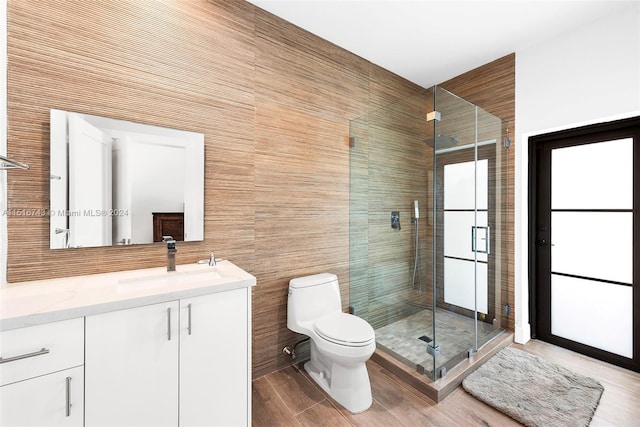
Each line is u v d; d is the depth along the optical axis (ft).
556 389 5.72
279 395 5.75
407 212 6.66
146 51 4.99
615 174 6.92
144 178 4.95
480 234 7.30
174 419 3.91
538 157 8.20
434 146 6.05
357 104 8.21
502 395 5.54
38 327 3.05
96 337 3.38
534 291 8.18
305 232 7.10
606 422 4.88
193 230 5.42
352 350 5.15
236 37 6.00
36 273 4.18
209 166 5.66
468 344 6.83
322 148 7.44
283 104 6.71
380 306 7.38
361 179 7.86
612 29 6.40
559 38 7.23
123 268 4.84
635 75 6.10
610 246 7.01
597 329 7.19
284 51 6.73
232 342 4.38
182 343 3.95
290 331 6.86
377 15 6.59
